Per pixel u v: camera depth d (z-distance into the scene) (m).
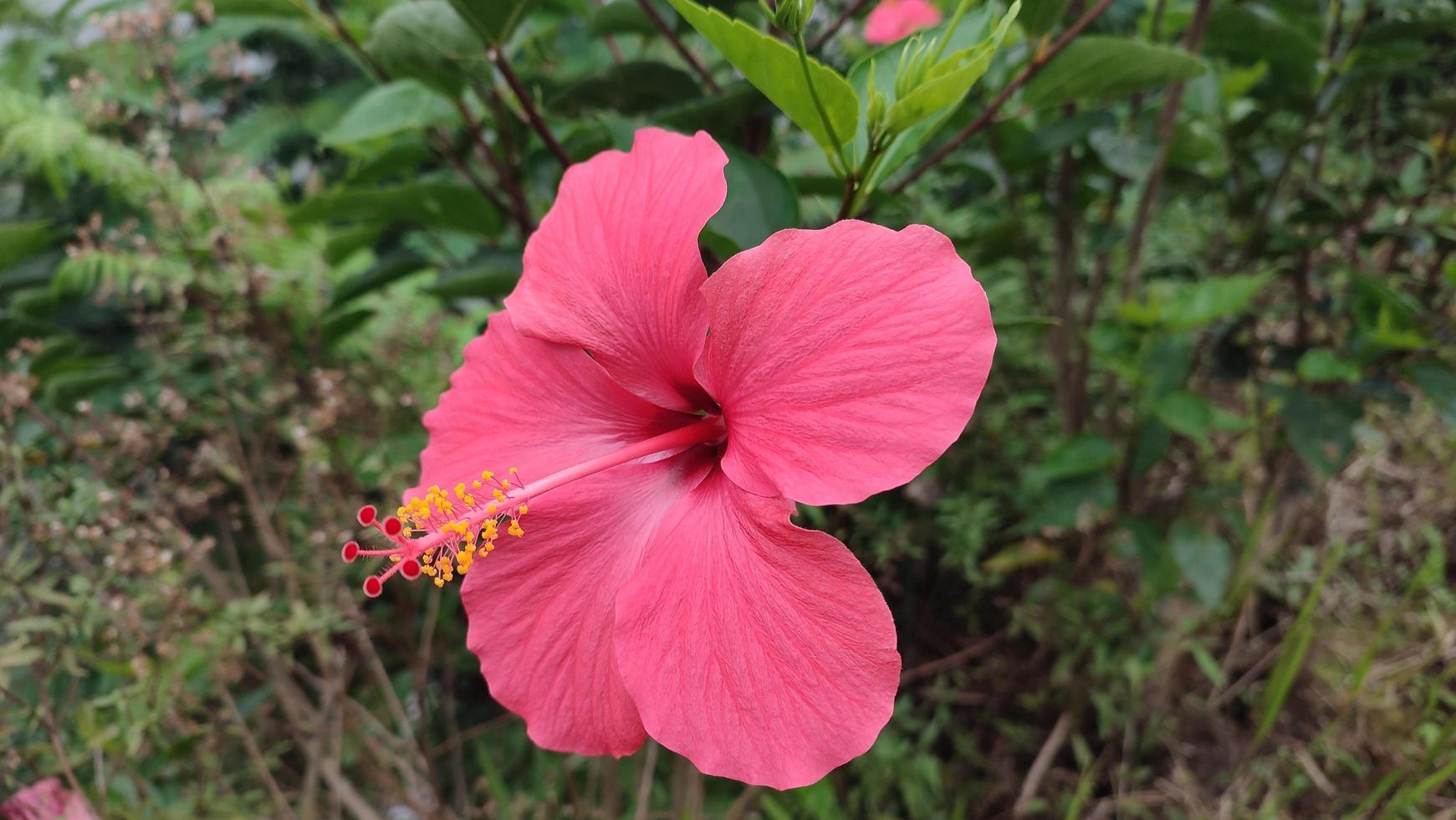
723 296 0.17
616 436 0.21
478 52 0.24
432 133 0.30
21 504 0.26
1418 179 0.39
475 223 0.31
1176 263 0.40
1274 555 0.44
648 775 0.35
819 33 0.33
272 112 0.53
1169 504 0.43
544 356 0.21
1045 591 0.40
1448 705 0.39
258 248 0.36
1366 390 0.35
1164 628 0.41
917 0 0.27
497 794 0.38
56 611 0.29
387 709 0.41
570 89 0.27
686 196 0.18
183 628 0.28
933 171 0.38
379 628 0.34
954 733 0.42
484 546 0.18
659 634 0.17
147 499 0.30
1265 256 0.38
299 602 0.31
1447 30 0.33
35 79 0.42
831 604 0.16
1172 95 0.30
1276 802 0.38
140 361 0.42
